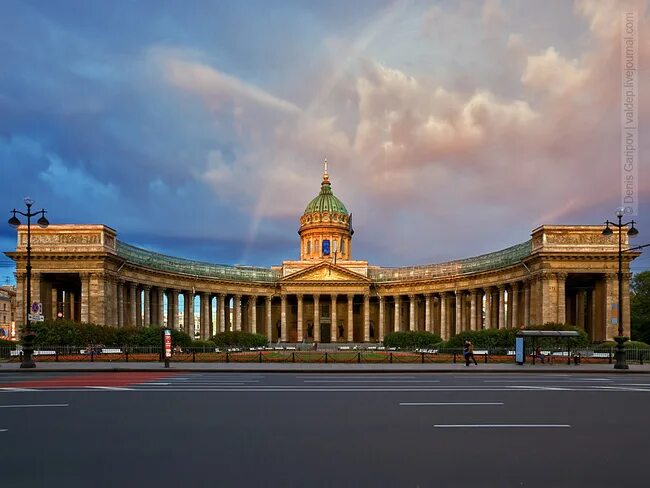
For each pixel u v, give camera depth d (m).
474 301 96.38
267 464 13.57
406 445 15.49
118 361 49.75
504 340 63.22
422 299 114.38
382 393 26.69
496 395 26.02
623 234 73.19
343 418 19.52
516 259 83.44
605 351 56.88
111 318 75.88
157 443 15.69
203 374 38.75
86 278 73.31
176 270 95.50
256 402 23.39
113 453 14.59
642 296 99.25
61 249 73.12
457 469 13.21
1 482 12.23
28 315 43.38
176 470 13.07
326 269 112.44
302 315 113.94
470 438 16.41
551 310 72.88
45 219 45.34
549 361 50.50
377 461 13.84
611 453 14.79
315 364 47.59
